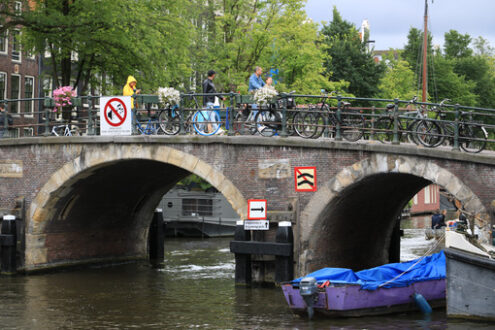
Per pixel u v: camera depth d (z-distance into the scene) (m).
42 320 15.18
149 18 27.12
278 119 18.38
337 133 17.47
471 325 13.73
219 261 25.19
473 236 14.52
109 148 20.00
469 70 61.16
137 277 21.20
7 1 24.78
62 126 21.98
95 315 15.65
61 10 25.73
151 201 25.55
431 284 15.91
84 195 21.95
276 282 17.81
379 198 20.83
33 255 21.42
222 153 18.67
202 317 15.23
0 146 21.67
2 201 21.70
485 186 15.38
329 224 18.72
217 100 19.77
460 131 16.28
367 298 14.95
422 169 16.14
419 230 40.50
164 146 19.27
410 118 16.58
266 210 18.12
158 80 27.03
